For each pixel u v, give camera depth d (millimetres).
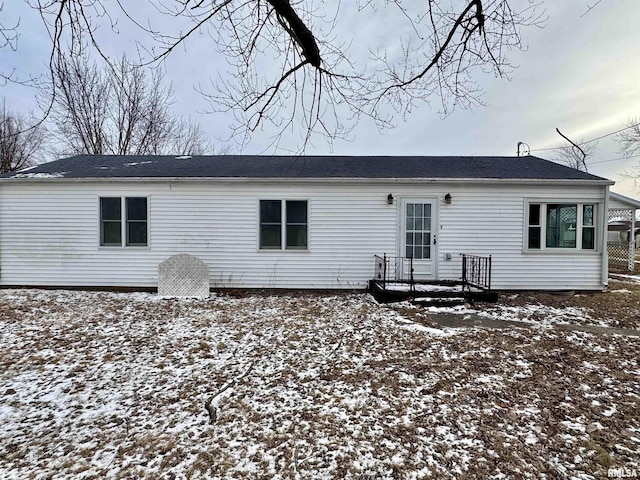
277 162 11016
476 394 3605
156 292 8945
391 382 3873
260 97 4445
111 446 2736
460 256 9242
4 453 2648
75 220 9102
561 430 2971
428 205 9250
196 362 4398
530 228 9219
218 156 11859
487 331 5762
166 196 9172
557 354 4723
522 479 2395
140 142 19562
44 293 8445
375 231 9273
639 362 4469
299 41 3646
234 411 3258
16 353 4574
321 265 9320
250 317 6531
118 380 3877
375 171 9758
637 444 2787
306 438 2852
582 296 8641
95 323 5941
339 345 5043
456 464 2547
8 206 9062
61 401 3424
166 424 3043
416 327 5941
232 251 9281
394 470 2484
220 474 2432
